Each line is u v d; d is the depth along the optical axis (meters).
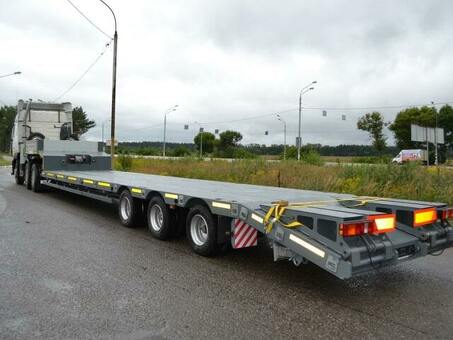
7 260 6.09
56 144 14.28
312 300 4.75
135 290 4.95
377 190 12.95
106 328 3.90
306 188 14.29
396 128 73.88
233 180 18.19
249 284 5.25
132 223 8.49
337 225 4.38
